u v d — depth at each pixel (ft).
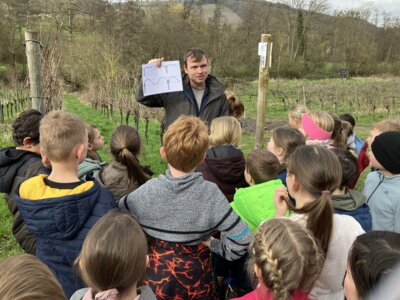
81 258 5.04
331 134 12.26
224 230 7.09
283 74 161.17
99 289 4.99
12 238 14.24
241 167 9.87
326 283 6.56
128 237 4.99
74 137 6.97
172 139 6.95
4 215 15.96
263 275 5.30
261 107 19.01
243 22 170.91
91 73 91.50
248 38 159.84
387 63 169.68
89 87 81.46
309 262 5.18
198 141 6.93
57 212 6.40
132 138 9.62
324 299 6.64
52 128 6.91
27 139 8.93
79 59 94.27
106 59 84.17
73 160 7.04
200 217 6.98
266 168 9.01
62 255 6.64
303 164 6.92
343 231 6.51
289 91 106.32
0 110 41.42
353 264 4.42
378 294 3.93
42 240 6.73
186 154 6.89
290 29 175.32
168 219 7.01
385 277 3.95
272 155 9.24
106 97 59.31
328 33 180.55
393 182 8.72
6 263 3.93
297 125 14.62
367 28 176.04
